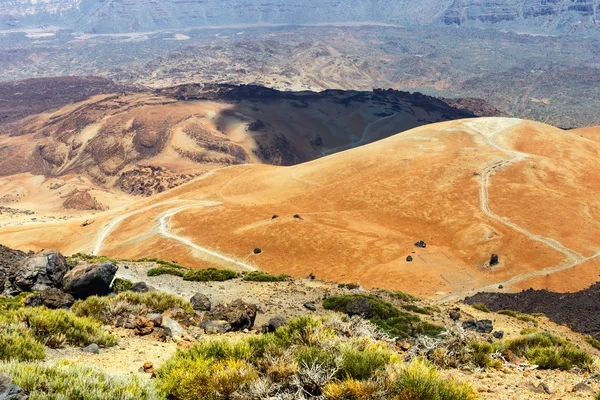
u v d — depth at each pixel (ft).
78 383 25.21
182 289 94.89
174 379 28.40
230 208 495.00
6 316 39.81
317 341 34.04
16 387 22.74
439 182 468.34
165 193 644.27
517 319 114.52
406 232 393.70
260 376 29.84
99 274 67.56
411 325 76.02
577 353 42.93
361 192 477.36
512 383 35.22
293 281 119.14
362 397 26.23
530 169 481.05
